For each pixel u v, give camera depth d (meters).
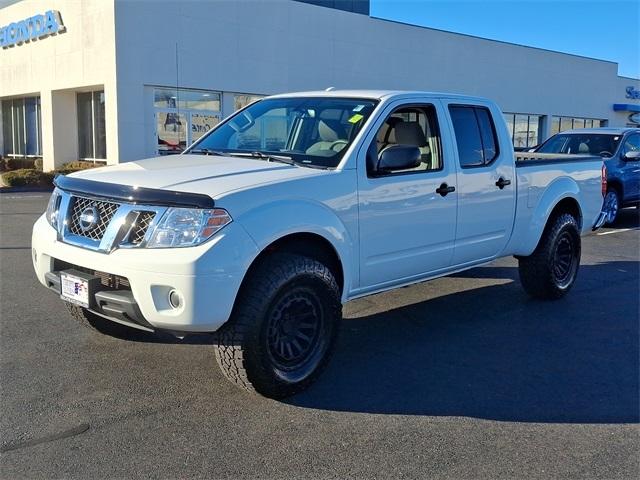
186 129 21.66
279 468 3.44
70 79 22.45
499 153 6.06
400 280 5.21
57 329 5.66
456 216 5.53
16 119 28.48
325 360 4.48
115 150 20.14
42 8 23.58
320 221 4.31
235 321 3.97
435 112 5.48
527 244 6.50
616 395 4.52
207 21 21.45
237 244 3.81
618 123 42.06
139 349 5.18
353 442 3.75
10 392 4.32
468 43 31.00
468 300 7.01
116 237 3.90
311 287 4.28
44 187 20.27
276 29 23.38
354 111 5.06
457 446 3.73
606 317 6.45
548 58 35.69
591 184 7.41
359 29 26.12
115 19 19.58
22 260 8.69
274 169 4.47
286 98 5.70
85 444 3.64
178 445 3.66
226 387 4.48
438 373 4.87
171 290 3.75
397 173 5.00
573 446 3.76
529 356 5.29
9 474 3.31
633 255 9.94
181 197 3.78
